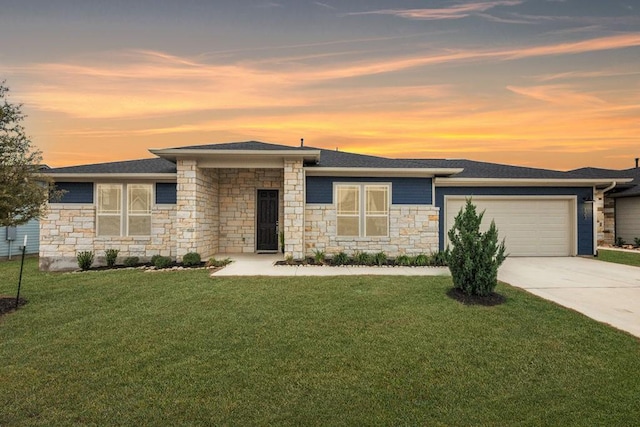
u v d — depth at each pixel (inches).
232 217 557.6
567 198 553.9
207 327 214.2
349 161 527.8
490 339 198.1
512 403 138.6
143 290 303.0
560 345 191.3
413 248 490.9
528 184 547.5
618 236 742.5
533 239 553.3
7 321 229.0
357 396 142.4
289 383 151.4
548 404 138.1
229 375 157.8
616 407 135.8
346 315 234.7
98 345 189.8
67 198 486.6
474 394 144.9
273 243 559.8
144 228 489.4
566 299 282.8
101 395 141.6
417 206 491.5
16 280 359.6
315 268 411.8
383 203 492.1
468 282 275.3
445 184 544.4
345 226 488.7
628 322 227.5
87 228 485.1
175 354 178.5
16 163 274.5
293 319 227.5
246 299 271.3
